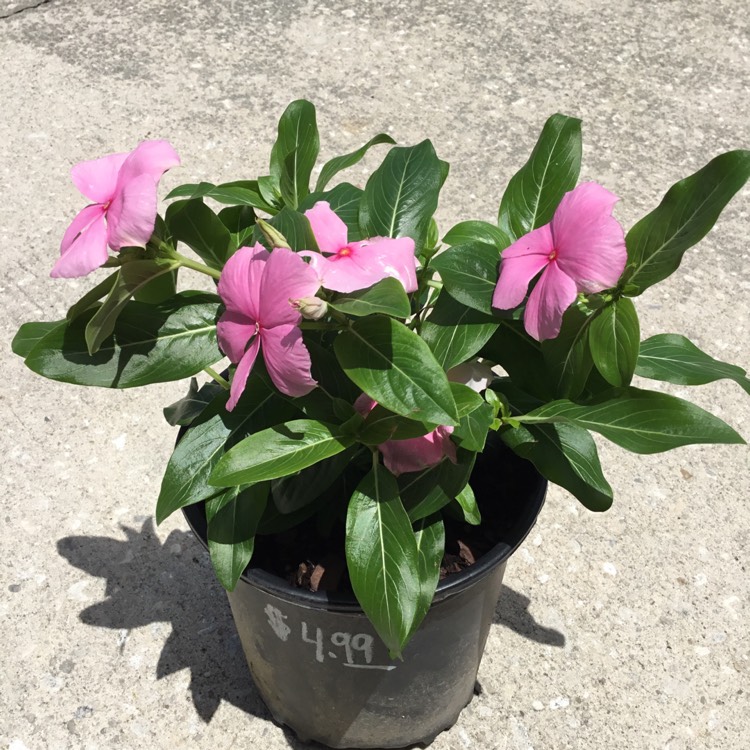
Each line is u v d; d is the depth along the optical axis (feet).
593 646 1.94
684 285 2.67
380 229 1.32
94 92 3.25
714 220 1.10
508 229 1.37
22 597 1.99
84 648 1.92
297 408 1.32
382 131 3.12
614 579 2.04
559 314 1.08
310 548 1.46
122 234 1.07
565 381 1.26
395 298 1.03
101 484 2.19
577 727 1.82
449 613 1.45
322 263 1.05
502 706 1.85
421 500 1.25
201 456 1.29
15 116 3.16
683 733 1.81
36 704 1.83
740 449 2.30
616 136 3.13
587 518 2.15
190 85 3.27
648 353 1.36
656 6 3.72
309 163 1.43
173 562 2.06
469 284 1.23
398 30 3.54
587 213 1.08
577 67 3.41
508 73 3.36
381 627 1.16
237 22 3.56
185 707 1.84
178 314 1.27
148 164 1.10
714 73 3.41
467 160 3.01
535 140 3.10
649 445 1.16
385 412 1.17
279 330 1.02
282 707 1.73
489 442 1.56
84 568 2.04
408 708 1.65
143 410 2.34
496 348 1.33
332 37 3.50
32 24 3.54
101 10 3.61
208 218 1.29
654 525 2.14
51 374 1.23
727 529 2.14
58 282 2.64
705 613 1.99
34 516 2.13
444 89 3.29
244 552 1.25
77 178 1.16
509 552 1.37
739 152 1.06
